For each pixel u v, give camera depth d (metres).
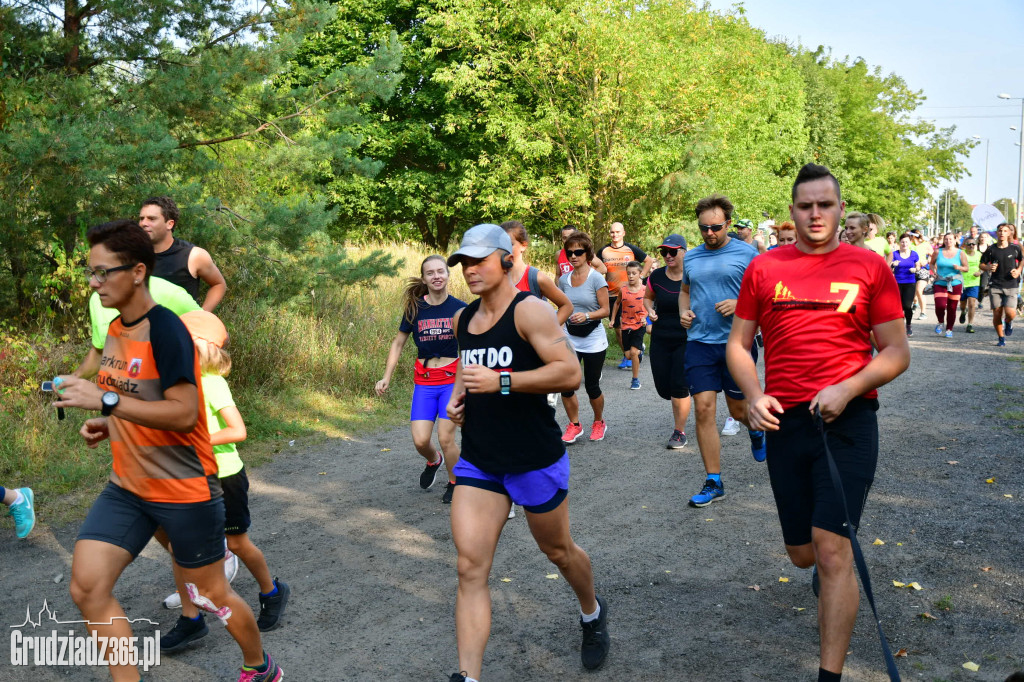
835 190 3.29
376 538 5.43
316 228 9.98
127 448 2.94
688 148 21.25
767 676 3.51
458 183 23.50
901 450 7.06
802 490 3.38
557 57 20.78
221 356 3.72
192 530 3.00
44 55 9.09
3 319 8.17
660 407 9.73
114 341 2.97
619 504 6.01
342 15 24.39
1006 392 9.39
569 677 3.56
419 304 6.04
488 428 3.24
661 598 4.35
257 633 3.28
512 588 4.53
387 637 4.00
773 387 3.40
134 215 8.06
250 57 9.66
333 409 9.27
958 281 14.88
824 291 3.28
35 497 6.05
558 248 21.86
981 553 4.71
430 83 24.33
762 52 25.69
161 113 8.92
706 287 5.88
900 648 3.70
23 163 7.27
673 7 21.64
